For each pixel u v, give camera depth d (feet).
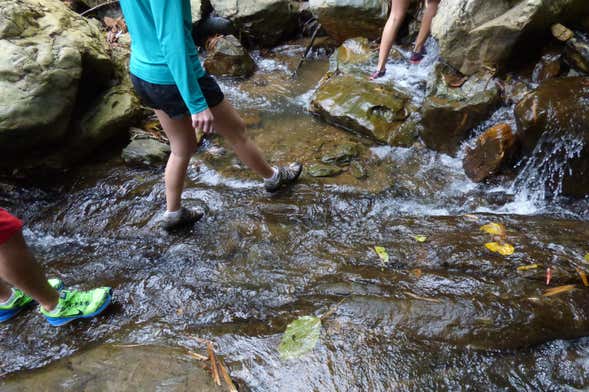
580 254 7.88
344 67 14.56
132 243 9.34
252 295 7.83
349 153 11.38
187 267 8.57
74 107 11.53
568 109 8.93
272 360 6.61
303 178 10.76
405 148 11.52
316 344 6.79
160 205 10.14
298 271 8.23
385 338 6.84
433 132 11.12
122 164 11.61
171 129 7.94
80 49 11.14
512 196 9.80
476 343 6.70
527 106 9.36
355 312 7.24
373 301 7.38
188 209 9.41
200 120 6.82
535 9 10.01
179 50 6.26
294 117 13.32
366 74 13.83
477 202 9.80
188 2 6.91
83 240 9.62
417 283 7.68
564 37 10.23
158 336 7.14
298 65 15.90
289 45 17.65
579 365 6.44
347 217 9.62
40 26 10.79
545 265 7.70
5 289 7.42
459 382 6.27
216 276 8.29
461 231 8.77
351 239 8.93
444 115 10.73
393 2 12.20
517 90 10.67
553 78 9.98
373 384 6.26
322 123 12.93
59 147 11.26
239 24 17.03
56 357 6.96
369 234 9.04
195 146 8.47
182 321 7.41
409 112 12.21
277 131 12.72
